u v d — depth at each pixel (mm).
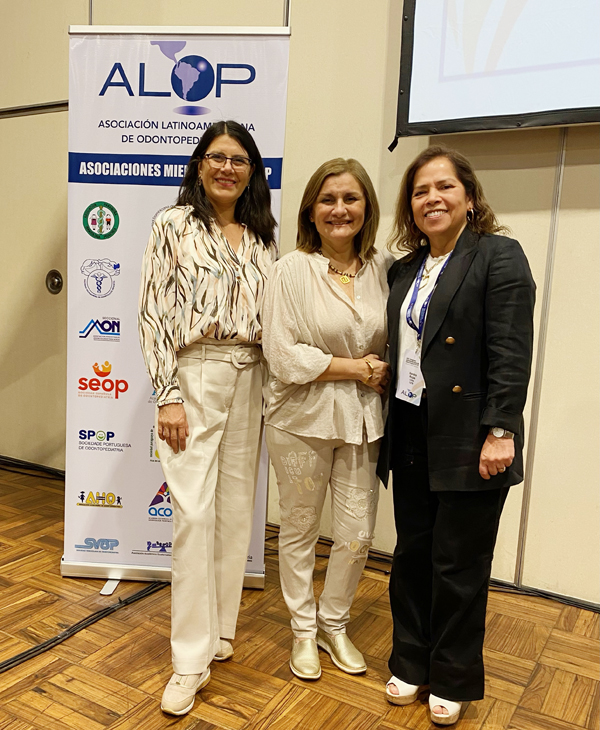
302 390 1812
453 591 1673
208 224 1775
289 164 2910
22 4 3486
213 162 1752
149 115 2289
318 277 1776
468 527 1644
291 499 1897
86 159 2328
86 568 2486
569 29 2230
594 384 2418
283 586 2002
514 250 1578
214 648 1843
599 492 2447
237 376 1816
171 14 3096
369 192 1786
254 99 2256
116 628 2148
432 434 1645
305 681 1908
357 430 1789
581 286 2404
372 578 2639
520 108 2336
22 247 3703
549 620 2367
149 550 2484
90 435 2451
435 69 2457
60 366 3662
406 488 1807
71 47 2279
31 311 3721
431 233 1658
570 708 1841
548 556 2564
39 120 3529
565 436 2490
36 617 2191
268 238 1942
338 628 2020
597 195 2346
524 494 2584
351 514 1875
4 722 1659
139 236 2346
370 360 1771
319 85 2814
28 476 3701
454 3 2393
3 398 3859
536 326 2496
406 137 2590
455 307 1602
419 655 1819
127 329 2391
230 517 1898
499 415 1517
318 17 2785
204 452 1781
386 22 2652
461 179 1651
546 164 2410
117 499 2471
